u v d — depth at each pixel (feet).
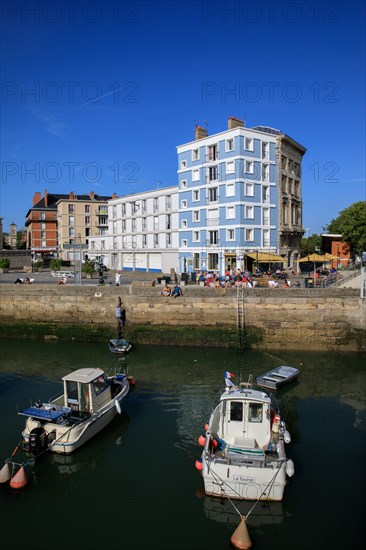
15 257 194.90
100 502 33.78
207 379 61.98
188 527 30.89
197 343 81.92
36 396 55.52
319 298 77.71
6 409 51.16
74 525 31.19
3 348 82.12
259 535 29.81
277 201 138.00
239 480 32.63
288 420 47.60
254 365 68.85
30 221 284.00
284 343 78.84
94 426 43.19
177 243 155.74
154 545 29.19
